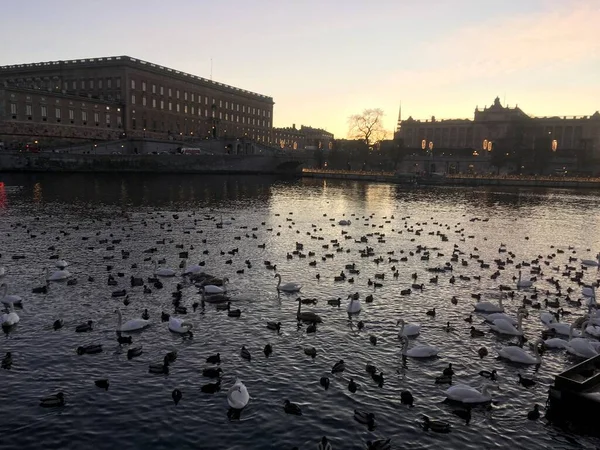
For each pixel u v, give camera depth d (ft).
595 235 196.65
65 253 136.77
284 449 53.21
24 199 257.14
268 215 233.14
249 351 75.46
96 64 542.16
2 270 111.96
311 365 71.72
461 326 88.28
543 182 510.99
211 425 56.95
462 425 58.34
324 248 152.97
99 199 270.67
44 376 66.49
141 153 473.67
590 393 59.62
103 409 59.36
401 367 71.92
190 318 87.61
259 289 106.73
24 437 53.98
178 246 148.97
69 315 87.92
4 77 585.22
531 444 55.42
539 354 77.05
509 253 152.97
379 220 225.56
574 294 109.81
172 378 66.80
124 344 76.48
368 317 91.50
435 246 162.81
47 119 453.17
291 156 584.40
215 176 481.05
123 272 117.29
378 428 57.26
